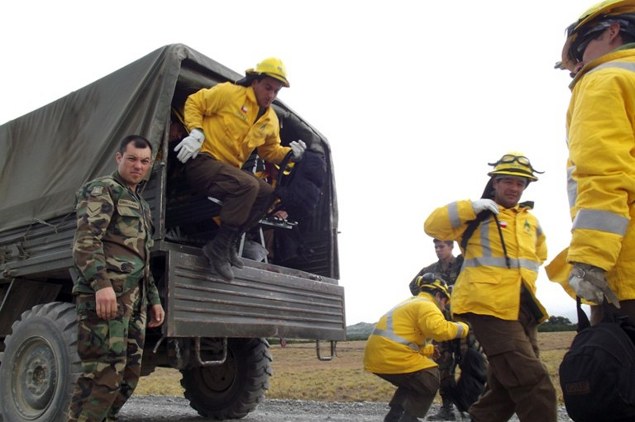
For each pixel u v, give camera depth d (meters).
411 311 5.20
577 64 2.71
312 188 5.30
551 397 3.63
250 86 5.11
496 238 3.90
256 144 5.14
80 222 3.62
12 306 5.52
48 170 5.52
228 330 4.86
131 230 3.79
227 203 4.80
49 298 5.71
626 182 2.15
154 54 5.00
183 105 5.53
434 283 5.48
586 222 2.16
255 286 5.22
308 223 6.57
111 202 3.73
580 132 2.25
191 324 4.53
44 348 4.74
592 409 2.09
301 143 5.40
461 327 5.06
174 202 5.44
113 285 3.63
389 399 8.09
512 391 3.70
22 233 5.57
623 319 2.19
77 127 5.42
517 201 4.11
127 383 3.75
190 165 4.91
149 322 4.09
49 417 4.46
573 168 2.43
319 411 7.13
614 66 2.32
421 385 5.09
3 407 4.81
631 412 2.06
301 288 5.80
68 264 4.99
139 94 4.95
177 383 11.47
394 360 5.09
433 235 4.13
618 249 2.13
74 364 4.46
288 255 6.52
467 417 6.11
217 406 6.46
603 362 2.07
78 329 3.61
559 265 3.04
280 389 9.25
